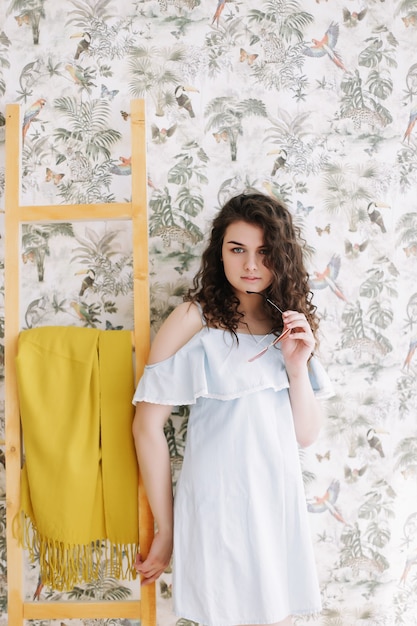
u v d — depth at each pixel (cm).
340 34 147
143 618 130
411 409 147
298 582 119
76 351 130
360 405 147
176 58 145
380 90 147
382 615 147
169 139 145
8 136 135
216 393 118
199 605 114
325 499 147
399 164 148
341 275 147
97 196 145
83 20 146
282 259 123
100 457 129
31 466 128
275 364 123
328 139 146
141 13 146
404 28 148
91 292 146
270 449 119
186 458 123
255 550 114
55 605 131
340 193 147
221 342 123
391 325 148
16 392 133
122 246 145
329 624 147
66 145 146
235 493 116
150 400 121
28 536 131
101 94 145
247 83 146
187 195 145
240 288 125
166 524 124
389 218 148
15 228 134
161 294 145
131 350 132
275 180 146
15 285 134
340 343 147
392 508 147
